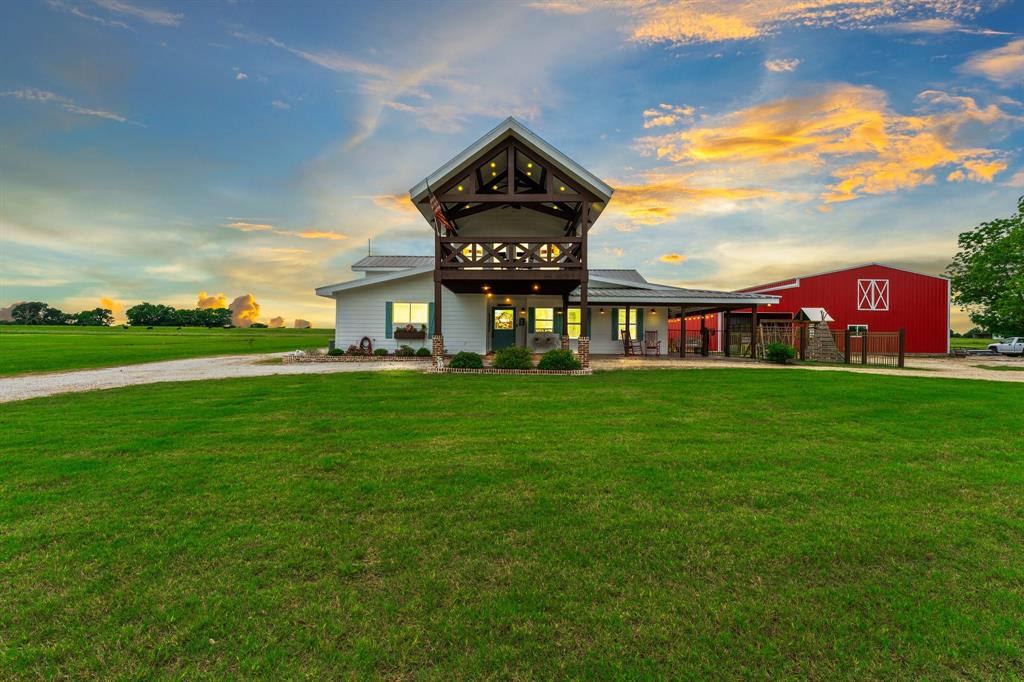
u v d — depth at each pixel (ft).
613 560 8.74
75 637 6.62
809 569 8.48
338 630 6.75
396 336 61.57
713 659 6.20
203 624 6.89
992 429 19.35
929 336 91.09
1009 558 8.92
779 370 44.01
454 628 6.82
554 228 60.95
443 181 45.70
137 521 10.38
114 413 22.57
